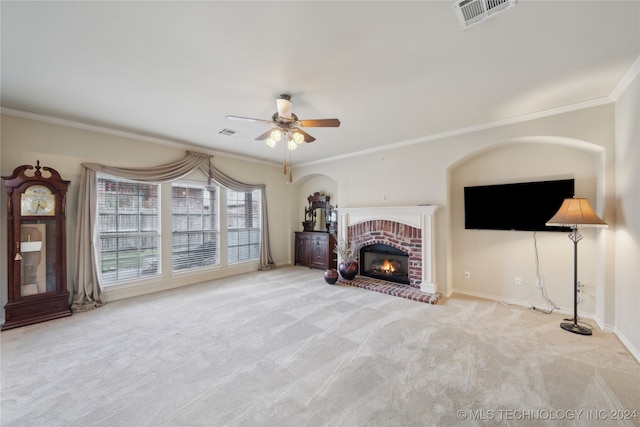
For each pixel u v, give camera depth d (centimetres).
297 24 178
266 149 504
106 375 213
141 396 188
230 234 555
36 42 193
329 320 320
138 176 414
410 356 239
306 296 411
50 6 159
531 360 231
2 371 218
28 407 178
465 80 252
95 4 158
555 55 214
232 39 193
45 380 206
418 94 280
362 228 501
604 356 237
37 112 326
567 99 292
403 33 188
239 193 575
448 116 340
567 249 344
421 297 390
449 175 422
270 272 579
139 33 185
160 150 445
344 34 188
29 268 324
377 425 162
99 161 383
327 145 476
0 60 216
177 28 180
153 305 372
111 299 391
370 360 233
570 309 340
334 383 202
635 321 239
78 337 278
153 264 441
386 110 321
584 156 333
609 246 289
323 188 648
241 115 336
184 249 481
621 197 270
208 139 440
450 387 197
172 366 225
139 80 250
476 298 400
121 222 408
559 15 170
